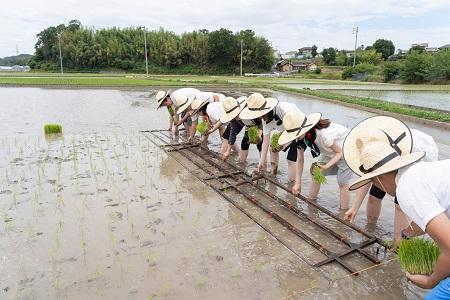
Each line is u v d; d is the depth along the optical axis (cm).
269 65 7262
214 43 6688
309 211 534
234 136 733
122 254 406
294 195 564
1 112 1487
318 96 2219
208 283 355
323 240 449
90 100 1947
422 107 1806
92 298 333
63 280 359
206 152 855
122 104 1788
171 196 581
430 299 240
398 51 10481
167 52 6538
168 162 774
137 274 369
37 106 1680
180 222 488
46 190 599
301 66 8438
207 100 835
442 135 1188
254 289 347
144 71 6456
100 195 580
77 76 4475
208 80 3816
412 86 3900
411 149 341
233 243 435
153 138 1009
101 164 752
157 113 1506
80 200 559
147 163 764
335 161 486
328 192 615
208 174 695
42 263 388
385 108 1647
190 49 6750
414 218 218
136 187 619
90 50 6228
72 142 951
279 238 447
